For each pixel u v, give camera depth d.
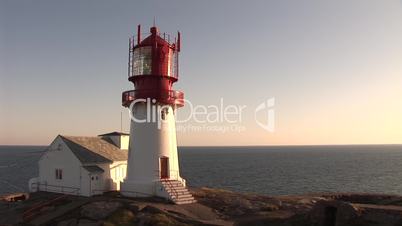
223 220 32.72
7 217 35.31
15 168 134.75
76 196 40.19
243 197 41.41
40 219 33.44
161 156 40.22
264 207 36.78
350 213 26.02
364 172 119.50
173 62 41.97
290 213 34.72
